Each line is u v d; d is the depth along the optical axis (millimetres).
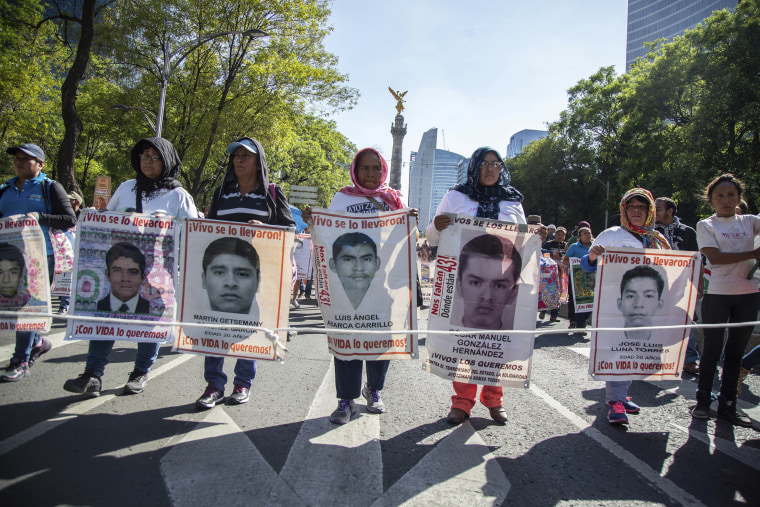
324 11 20250
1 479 2426
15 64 19672
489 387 3709
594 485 2701
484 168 3770
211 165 23875
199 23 19375
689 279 3816
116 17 19031
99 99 21594
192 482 2518
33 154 4105
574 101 40000
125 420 3297
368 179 3725
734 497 2623
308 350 5965
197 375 4520
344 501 2418
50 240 4238
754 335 5664
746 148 23875
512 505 2451
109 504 2270
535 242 3613
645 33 135125
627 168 31109
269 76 20047
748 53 23297
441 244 3617
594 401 4320
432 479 2688
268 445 3018
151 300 3748
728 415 3865
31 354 4430
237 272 3586
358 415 3686
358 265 3545
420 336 7398
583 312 7520
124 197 3994
